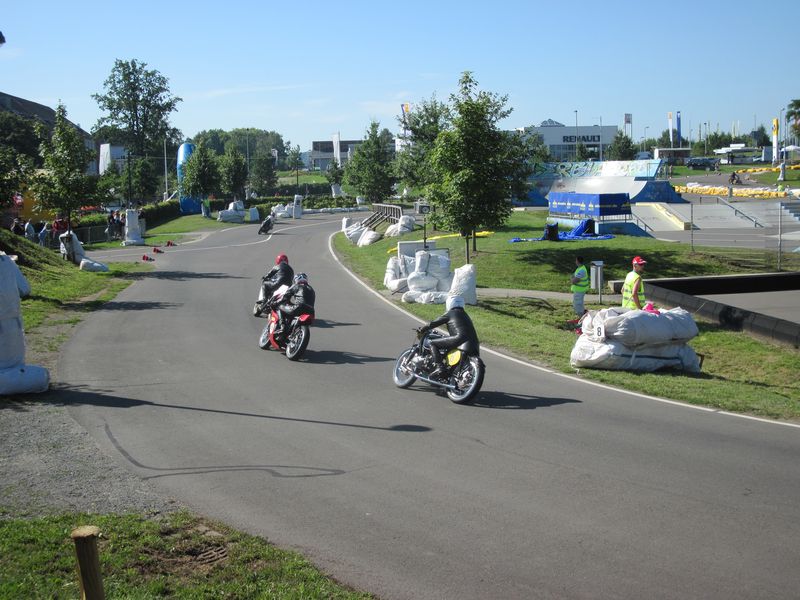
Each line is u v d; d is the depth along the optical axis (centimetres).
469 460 800
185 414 977
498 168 2308
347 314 1862
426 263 2103
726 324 1902
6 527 587
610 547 586
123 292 2200
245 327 1666
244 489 711
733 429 931
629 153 10750
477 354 1069
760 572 543
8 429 884
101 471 753
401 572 547
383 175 5988
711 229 4675
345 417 974
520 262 2769
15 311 1051
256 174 11050
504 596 512
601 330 1298
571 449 841
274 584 513
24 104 10050
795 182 8500
